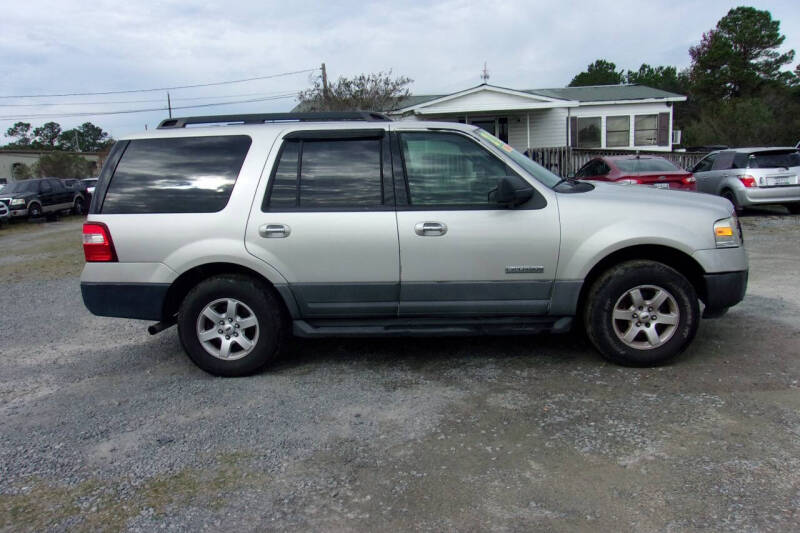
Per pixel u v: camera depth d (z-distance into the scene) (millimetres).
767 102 36844
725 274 4156
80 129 101438
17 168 49531
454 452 3137
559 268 4156
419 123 4312
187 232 4223
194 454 3219
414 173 4242
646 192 4484
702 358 4371
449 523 2541
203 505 2740
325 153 4289
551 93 25750
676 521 2490
